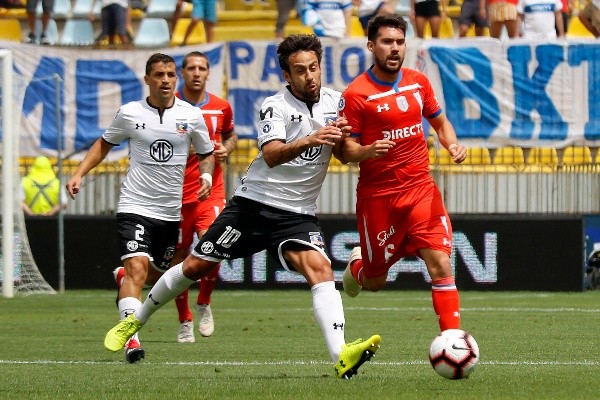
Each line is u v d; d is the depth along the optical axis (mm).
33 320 43625
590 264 59031
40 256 60094
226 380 24703
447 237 27391
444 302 26938
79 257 60094
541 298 54500
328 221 58906
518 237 58656
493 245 58750
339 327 24500
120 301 30281
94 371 27172
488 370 26969
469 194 59906
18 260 56625
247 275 59938
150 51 60625
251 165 26094
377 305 50938
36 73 60594
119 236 31203
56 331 39250
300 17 65562
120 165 60750
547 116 59156
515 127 59281
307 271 25047
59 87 59406
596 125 59094
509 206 60094
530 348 32969
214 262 26453
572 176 59500
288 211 25578
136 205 31391
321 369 27438
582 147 60156
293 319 44031
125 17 66938
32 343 35156
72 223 60062
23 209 60875
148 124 31359
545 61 58969
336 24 64812
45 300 53781
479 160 61688
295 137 25516
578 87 59031
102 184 60688
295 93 25578
